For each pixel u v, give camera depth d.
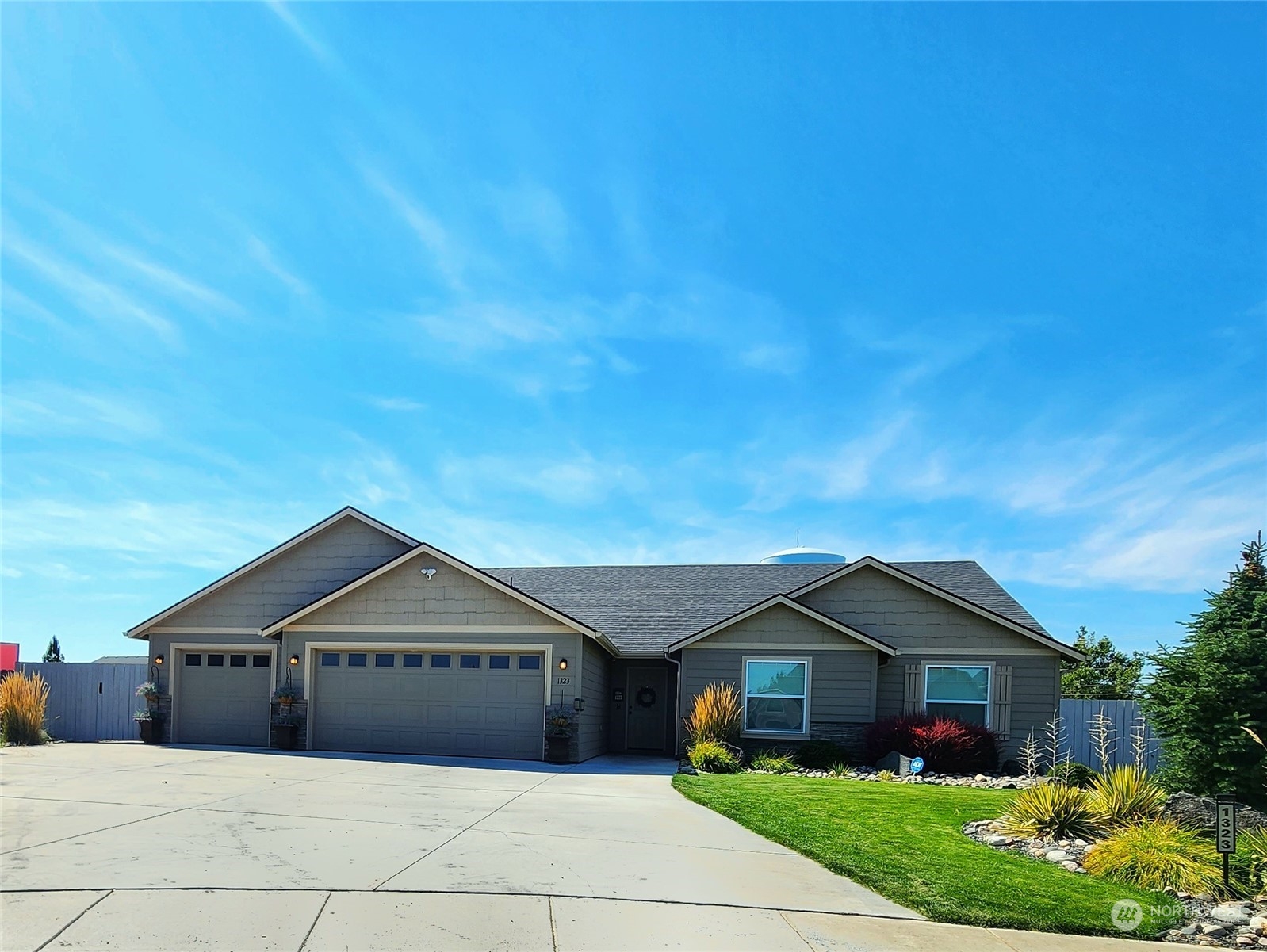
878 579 18.95
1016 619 19.25
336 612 18.30
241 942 5.57
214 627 19.77
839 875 7.85
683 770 15.80
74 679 22.25
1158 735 12.53
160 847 7.78
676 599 22.61
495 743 17.42
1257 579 12.85
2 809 9.72
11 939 5.48
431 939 5.76
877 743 17.20
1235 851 8.62
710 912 6.60
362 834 8.63
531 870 7.44
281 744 18.02
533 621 17.47
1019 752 17.92
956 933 6.51
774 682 18.41
